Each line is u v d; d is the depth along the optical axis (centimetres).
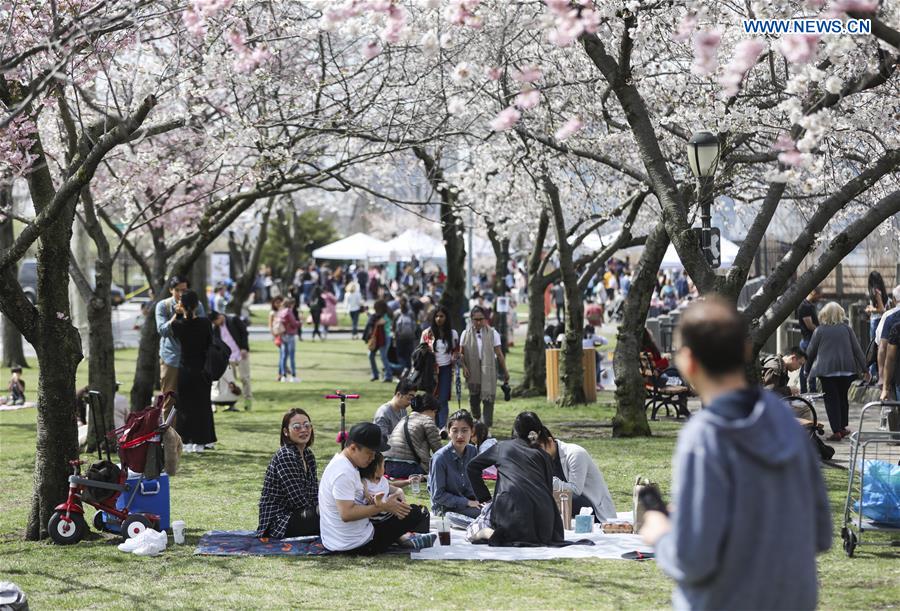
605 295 4675
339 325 4575
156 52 1274
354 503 838
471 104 1519
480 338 1598
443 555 830
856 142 1247
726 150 1112
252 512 1030
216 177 1591
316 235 6662
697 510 317
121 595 727
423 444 1175
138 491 925
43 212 853
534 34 1391
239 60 1060
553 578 751
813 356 1384
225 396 1906
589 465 959
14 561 838
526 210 2058
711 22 966
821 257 862
